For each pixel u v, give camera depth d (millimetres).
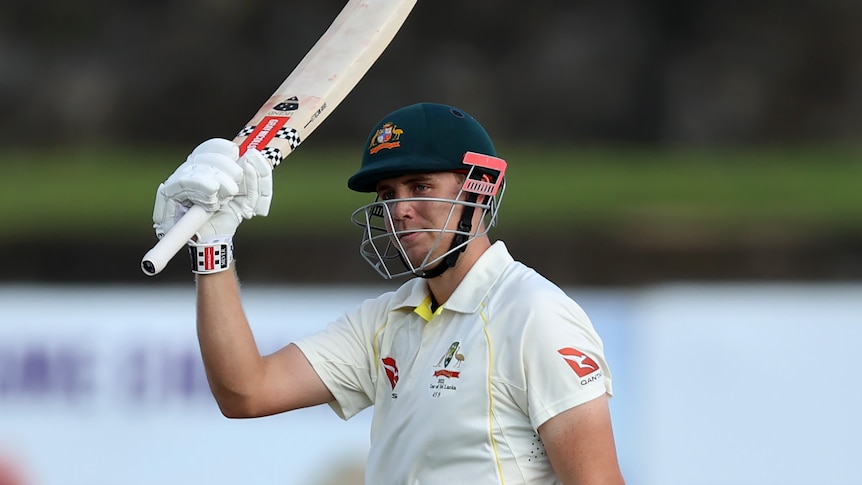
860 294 17656
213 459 16875
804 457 16641
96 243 35875
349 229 34906
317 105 8773
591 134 55281
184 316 17203
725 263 35406
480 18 56750
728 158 49938
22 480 16891
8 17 54781
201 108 55094
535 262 34938
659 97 56250
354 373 8883
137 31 55906
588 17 57469
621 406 16750
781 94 56688
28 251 35719
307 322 17109
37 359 17062
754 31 57594
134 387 17062
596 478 7691
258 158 8062
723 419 16719
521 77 56031
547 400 7723
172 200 7863
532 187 42000
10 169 46562
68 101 53812
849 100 56750
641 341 16875
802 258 35656
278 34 56562
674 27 57750
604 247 35312
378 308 8953
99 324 17125
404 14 9523
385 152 8234
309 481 16719
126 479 16938
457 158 8195
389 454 8297
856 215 38156
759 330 16812
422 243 8250
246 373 8438
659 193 41250
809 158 50062
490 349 7922
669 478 16672
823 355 16719
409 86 54938
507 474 7855
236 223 8172
